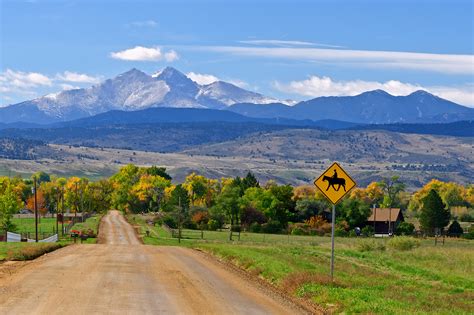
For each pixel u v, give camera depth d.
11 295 20.02
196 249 49.19
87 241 81.12
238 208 119.19
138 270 28.97
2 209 98.88
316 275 24.97
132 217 145.12
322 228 113.62
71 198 171.50
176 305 18.84
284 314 17.94
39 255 38.53
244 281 25.91
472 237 107.25
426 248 56.25
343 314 18.06
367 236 112.69
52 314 16.66
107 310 17.56
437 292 23.75
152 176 191.12
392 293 21.91
